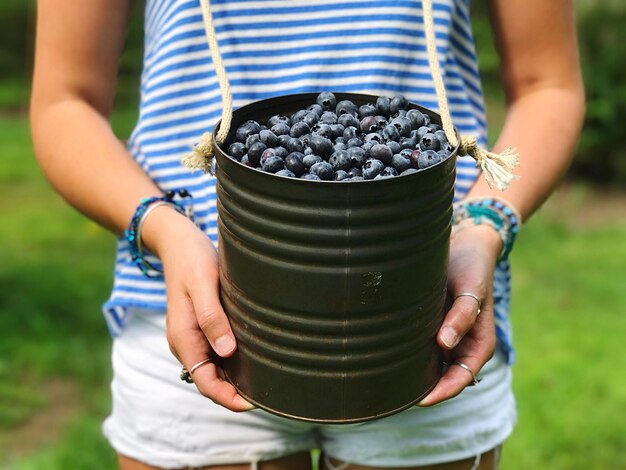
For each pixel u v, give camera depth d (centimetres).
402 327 106
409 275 103
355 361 106
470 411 137
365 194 97
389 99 119
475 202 133
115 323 142
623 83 592
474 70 145
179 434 135
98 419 301
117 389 143
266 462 137
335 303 102
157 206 128
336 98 121
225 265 110
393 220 99
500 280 142
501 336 140
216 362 120
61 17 138
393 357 107
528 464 266
